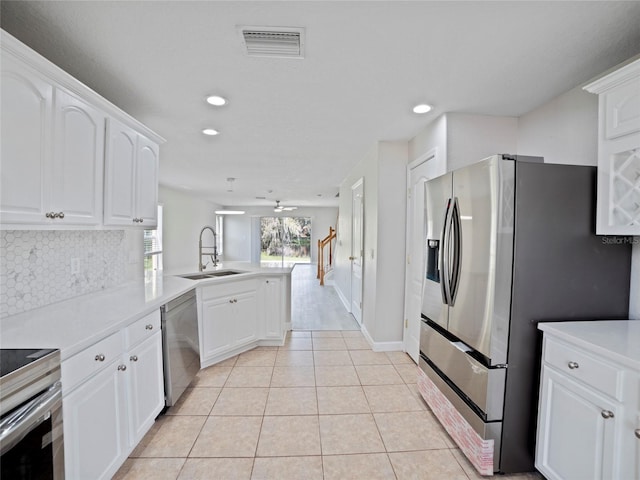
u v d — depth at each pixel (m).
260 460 1.69
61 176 1.43
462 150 2.36
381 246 3.20
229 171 4.71
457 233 1.80
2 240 1.49
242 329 3.12
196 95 2.05
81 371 1.23
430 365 2.15
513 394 1.56
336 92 2.01
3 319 1.49
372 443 1.83
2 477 0.89
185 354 2.30
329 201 9.17
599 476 1.20
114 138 1.83
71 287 1.95
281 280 3.35
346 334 3.81
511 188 1.51
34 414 0.98
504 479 1.56
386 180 3.17
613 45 1.49
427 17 1.29
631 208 1.40
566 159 2.02
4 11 1.26
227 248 11.02
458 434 1.78
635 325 1.48
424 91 1.99
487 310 1.55
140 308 1.71
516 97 2.08
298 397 2.33
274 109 2.29
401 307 3.26
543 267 1.55
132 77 1.81
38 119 1.29
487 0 1.19
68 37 1.43
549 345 1.45
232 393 2.38
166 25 1.35
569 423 1.34
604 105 1.48
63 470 1.12
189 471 1.60
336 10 1.26
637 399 1.08
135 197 2.08
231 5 1.23
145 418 1.76
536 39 1.44
